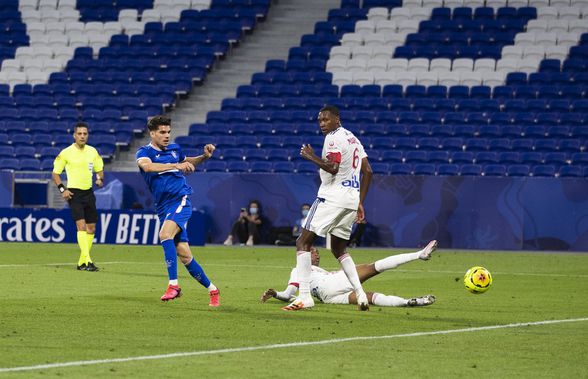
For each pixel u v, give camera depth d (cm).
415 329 3891
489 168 11088
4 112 13162
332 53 13775
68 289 5419
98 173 6925
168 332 3712
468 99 12419
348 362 3089
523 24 13750
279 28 14575
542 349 3400
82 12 15088
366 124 12069
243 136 12056
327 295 4728
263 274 6706
